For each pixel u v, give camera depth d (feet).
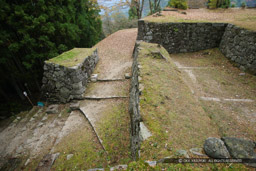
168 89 12.82
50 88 19.93
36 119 18.39
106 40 41.45
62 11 29.30
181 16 34.78
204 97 16.34
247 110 14.10
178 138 8.16
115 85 21.18
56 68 18.40
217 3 43.70
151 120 9.13
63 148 13.07
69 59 20.53
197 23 27.37
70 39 33.50
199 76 20.99
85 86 20.77
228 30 25.27
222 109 14.35
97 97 18.94
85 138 13.76
